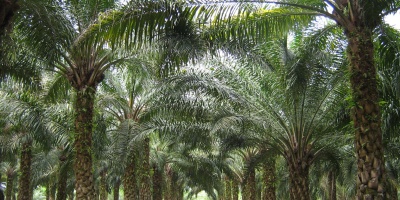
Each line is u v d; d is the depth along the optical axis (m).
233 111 12.49
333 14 7.74
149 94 13.61
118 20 7.68
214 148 18.98
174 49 8.14
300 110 12.45
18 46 8.95
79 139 10.30
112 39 7.91
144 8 7.62
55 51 9.06
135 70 12.96
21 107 13.15
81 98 10.38
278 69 11.52
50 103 13.28
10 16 5.82
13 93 13.31
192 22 8.21
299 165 12.91
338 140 13.12
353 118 7.24
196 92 12.16
